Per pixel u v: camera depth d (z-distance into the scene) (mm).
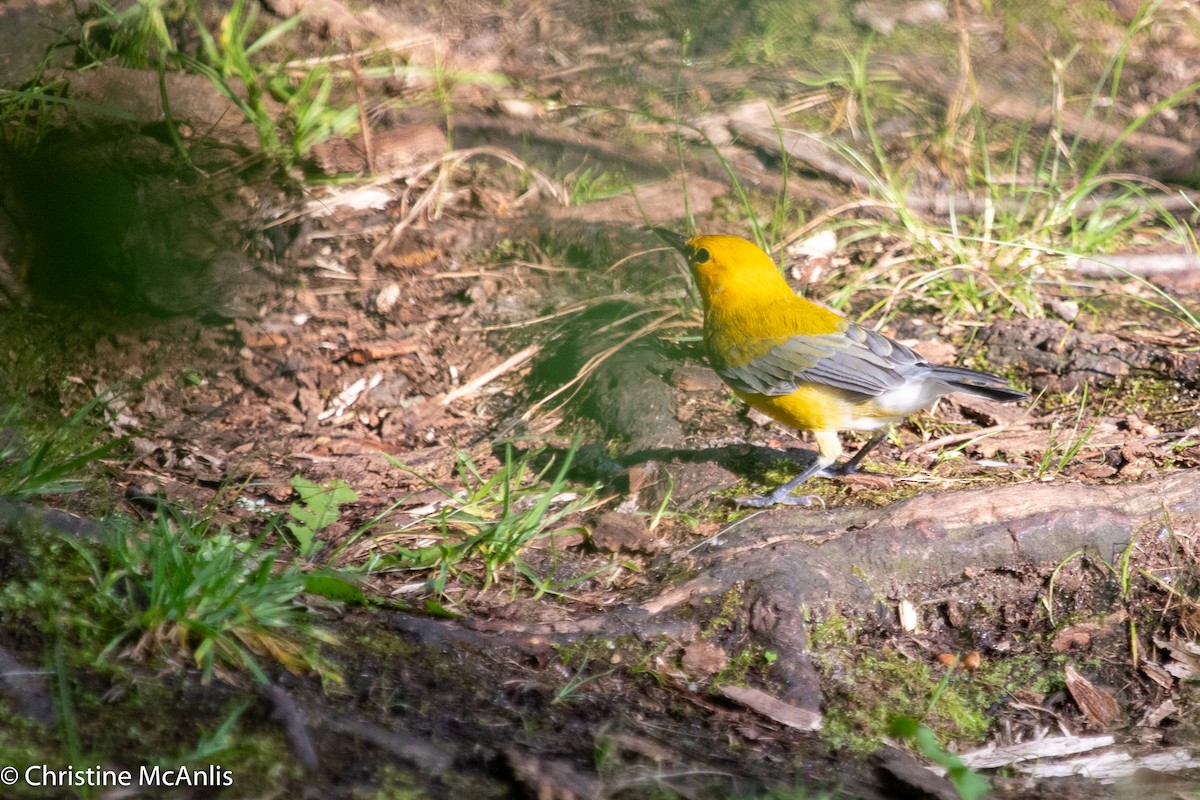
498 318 12828
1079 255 13070
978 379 10500
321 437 11289
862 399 10352
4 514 8016
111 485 9844
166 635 7297
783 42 17875
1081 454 10875
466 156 14961
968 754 8398
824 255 14070
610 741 7500
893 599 9430
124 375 11539
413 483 10641
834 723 8391
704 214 14484
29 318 11445
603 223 14062
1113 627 9391
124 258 11453
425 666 7930
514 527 9484
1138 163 16047
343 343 12328
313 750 6711
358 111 14852
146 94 14008
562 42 17391
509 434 11414
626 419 11320
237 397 11664
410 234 13688
